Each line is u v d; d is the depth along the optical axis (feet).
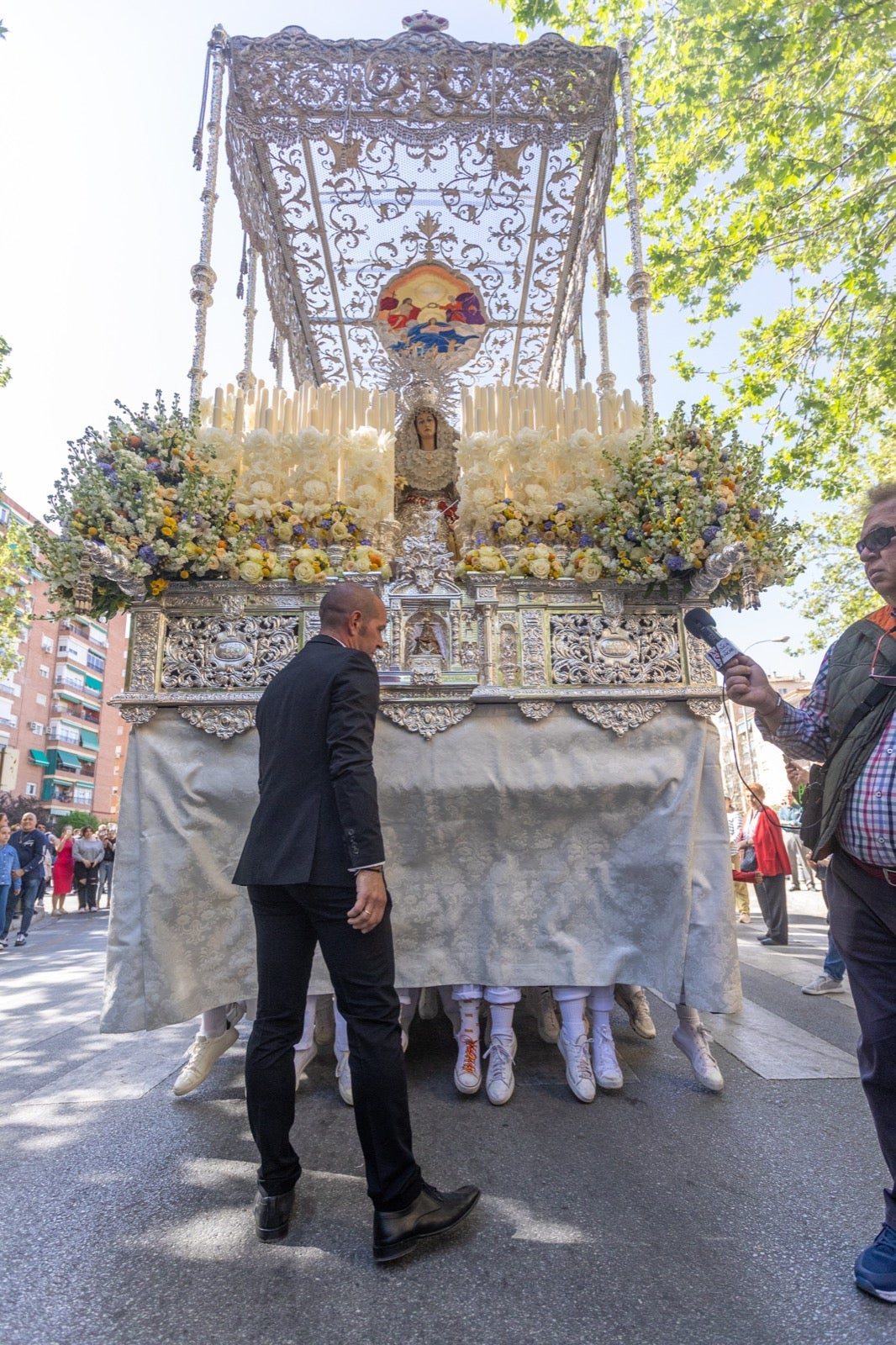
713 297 32.58
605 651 9.48
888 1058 5.28
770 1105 8.18
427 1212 5.49
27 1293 4.91
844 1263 5.20
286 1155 5.72
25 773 164.76
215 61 12.09
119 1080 9.33
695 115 29.45
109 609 9.78
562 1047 8.95
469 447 10.17
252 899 6.24
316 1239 5.60
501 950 8.85
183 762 8.91
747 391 33.47
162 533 8.92
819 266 31.42
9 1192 6.33
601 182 15.37
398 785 8.92
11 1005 15.53
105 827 54.19
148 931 8.35
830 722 5.81
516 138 15.02
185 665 9.23
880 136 27.68
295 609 9.42
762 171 29.48
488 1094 8.45
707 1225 5.73
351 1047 5.64
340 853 5.84
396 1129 5.44
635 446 9.52
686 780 9.13
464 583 9.70
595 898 9.06
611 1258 5.29
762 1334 4.49
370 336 19.47
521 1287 4.98
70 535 8.76
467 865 9.11
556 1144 7.27
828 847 5.77
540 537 9.68
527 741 9.14
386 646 9.39
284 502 9.89
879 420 33.78
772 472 33.60
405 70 13.82
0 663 60.64
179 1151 7.16
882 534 5.57
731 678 6.09
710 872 8.88
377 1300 4.85
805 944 22.85
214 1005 8.63
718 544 8.96
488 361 20.26
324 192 15.90
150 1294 4.91
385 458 10.27
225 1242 5.55
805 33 26.45
